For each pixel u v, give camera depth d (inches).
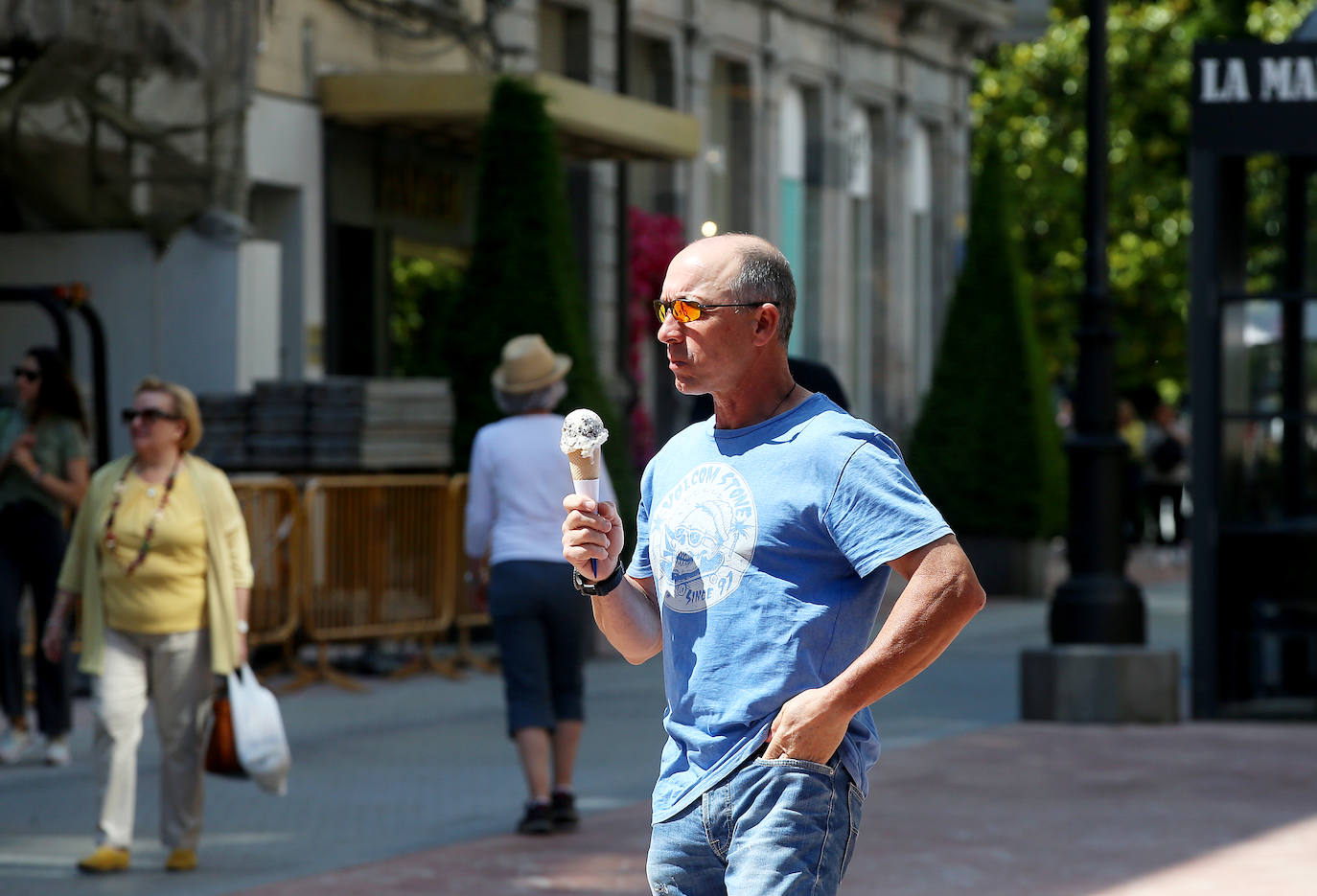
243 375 1455.5
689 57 2187.5
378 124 1696.6
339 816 796.0
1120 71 3334.2
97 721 687.1
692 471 364.8
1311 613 1080.2
